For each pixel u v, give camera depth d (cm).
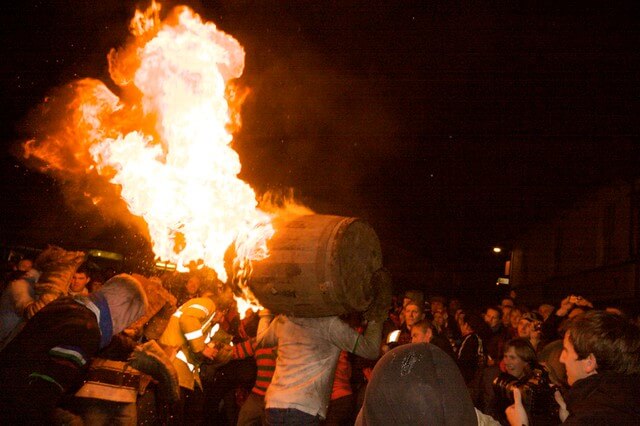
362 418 181
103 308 330
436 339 630
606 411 234
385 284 412
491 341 819
